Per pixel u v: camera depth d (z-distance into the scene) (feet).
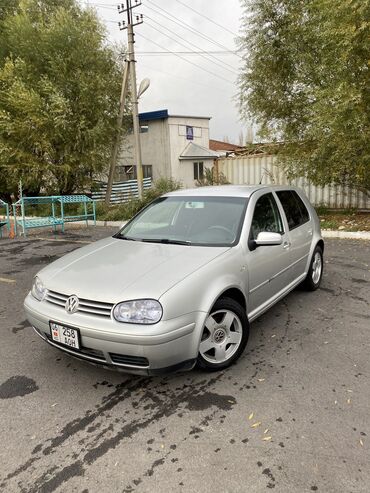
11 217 52.11
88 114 52.44
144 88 46.68
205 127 93.76
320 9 27.94
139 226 14.40
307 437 8.14
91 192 61.05
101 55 53.42
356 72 27.12
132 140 88.84
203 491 6.88
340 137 29.22
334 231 30.53
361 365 11.03
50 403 9.69
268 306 13.30
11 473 7.47
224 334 10.85
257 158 47.67
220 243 12.02
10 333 14.14
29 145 52.37
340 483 6.93
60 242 33.88
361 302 16.12
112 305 9.22
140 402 9.62
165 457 7.73
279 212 14.76
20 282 21.08
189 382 10.42
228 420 8.79
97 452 7.95
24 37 51.11
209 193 14.49
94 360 9.62
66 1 55.36
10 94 48.32
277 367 11.03
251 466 7.41
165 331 8.95
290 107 37.63
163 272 10.09
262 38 36.45
